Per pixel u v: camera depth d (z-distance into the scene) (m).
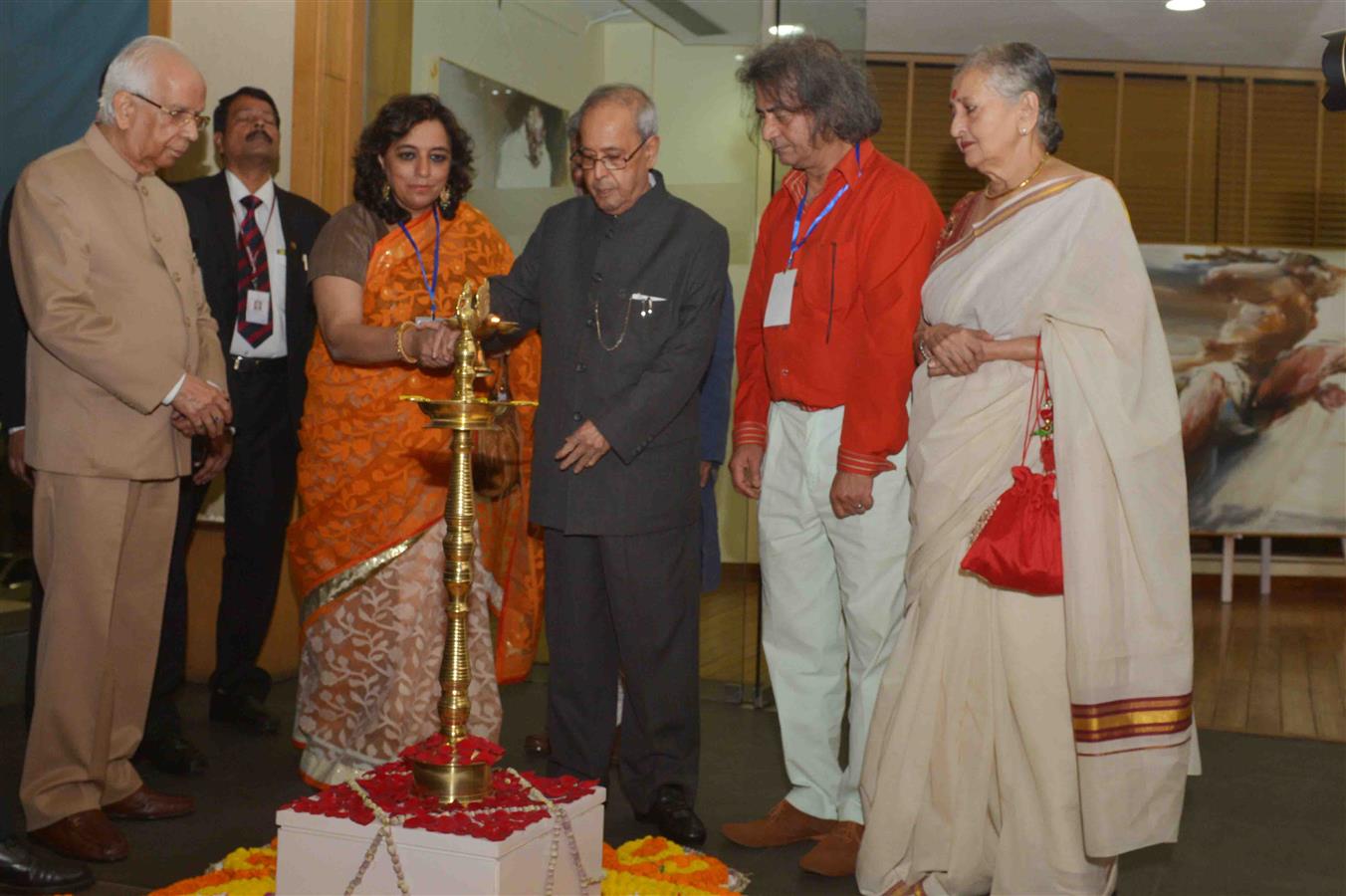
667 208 3.29
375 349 3.37
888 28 8.13
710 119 5.06
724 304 3.68
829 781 3.37
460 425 2.36
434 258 3.58
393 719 3.57
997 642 2.80
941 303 2.90
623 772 3.48
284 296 4.47
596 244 3.32
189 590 5.10
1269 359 8.24
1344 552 8.64
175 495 3.31
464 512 2.42
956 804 2.86
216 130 4.47
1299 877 3.31
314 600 3.65
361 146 3.55
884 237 3.05
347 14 5.34
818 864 3.17
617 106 3.18
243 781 3.84
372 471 3.56
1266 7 7.51
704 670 5.11
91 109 4.80
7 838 2.93
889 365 3.01
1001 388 2.79
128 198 3.19
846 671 3.44
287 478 4.54
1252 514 8.28
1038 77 2.80
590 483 3.24
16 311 3.39
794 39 3.14
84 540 3.08
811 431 3.18
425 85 5.43
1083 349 2.69
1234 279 8.25
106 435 3.09
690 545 3.38
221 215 4.39
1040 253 2.78
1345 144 8.84
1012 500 2.71
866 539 3.10
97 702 3.13
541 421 3.34
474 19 5.34
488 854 2.19
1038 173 2.86
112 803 3.40
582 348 3.28
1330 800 4.03
